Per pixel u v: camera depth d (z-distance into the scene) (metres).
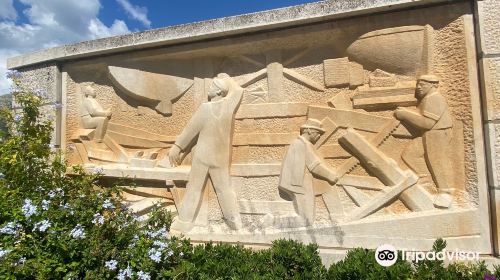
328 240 2.21
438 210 2.03
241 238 2.40
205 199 2.54
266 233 2.34
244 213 2.43
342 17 2.19
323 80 2.32
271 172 2.39
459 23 2.01
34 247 1.91
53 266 1.84
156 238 2.03
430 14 2.06
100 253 1.86
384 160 2.16
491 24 1.92
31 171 2.43
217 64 2.59
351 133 2.23
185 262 1.95
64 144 2.98
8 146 2.43
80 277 1.89
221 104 2.50
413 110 2.12
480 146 1.94
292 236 2.29
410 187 2.10
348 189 2.23
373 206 2.15
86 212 2.02
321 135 2.30
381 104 2.18
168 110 2.72
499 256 1.88
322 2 2.18
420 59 2.10
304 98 2.37
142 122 2.82
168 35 2.55
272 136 2.41
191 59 2.65
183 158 2.66
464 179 2.00
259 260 2.02
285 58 2.42
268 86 2.44
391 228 2.10
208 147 2.51
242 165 2.46
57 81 2.98
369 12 2.13
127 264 1.87
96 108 2.92
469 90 1.97
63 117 2.99
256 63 2.49
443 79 2.05
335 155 2.27
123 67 2.79
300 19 2.22
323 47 2.33
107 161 2.87
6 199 2.17
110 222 2.04
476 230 1.95
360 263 1.83
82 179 2.38
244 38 2.43
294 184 2.30
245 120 2.48
